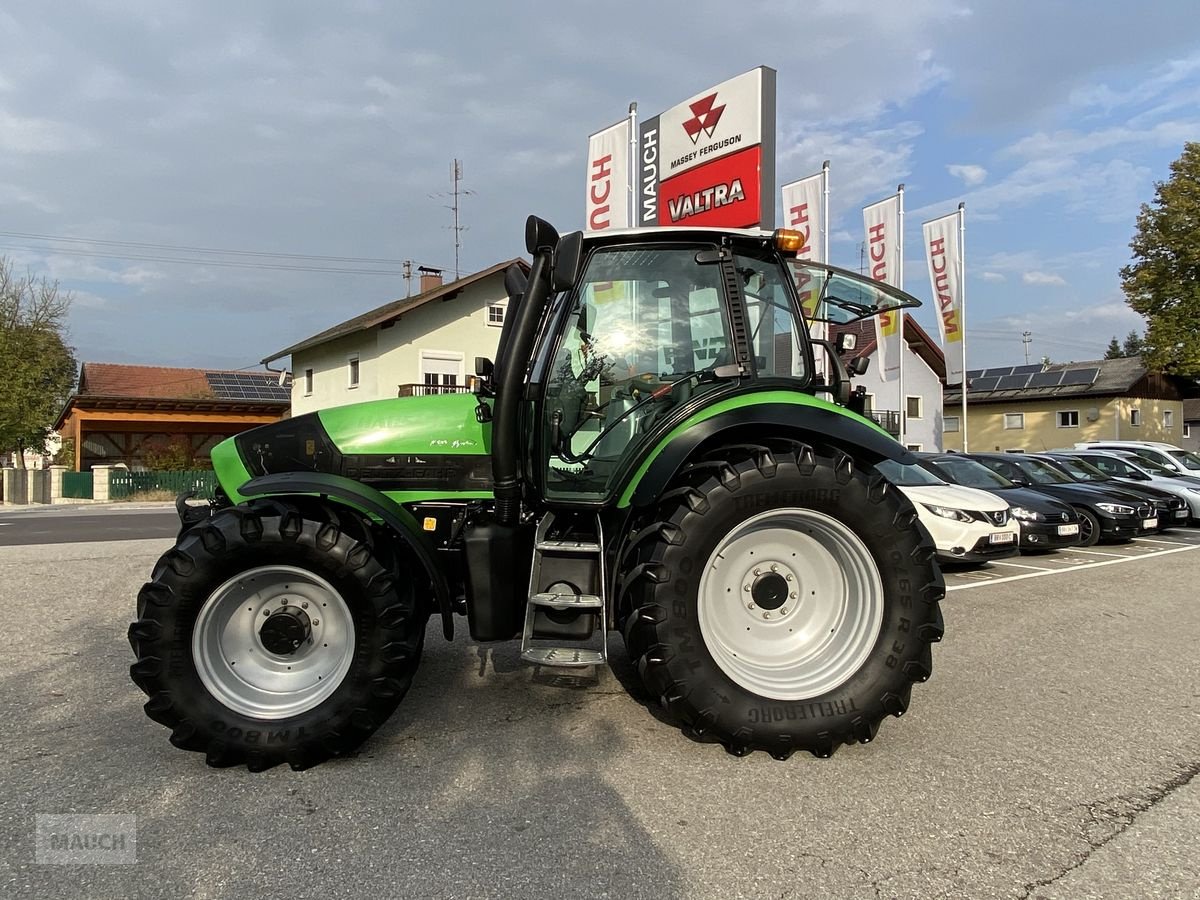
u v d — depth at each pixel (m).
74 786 2.99
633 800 2.87
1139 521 10.84
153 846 2.54
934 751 3.37
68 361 33.12
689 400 3.56
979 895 2.30
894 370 18.33
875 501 3.38
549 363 3.67
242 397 37.56
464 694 4.07
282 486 3.31
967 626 5.79
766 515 3.35
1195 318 23.55
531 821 2.71
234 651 3.29
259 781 3.04
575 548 3.38
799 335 3.79
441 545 3.86
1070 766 3.22
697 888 2.31
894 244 15.99
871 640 3.38
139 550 9.67
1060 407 33.91
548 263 3.59
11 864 2.43
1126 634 5.54
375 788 2.97
